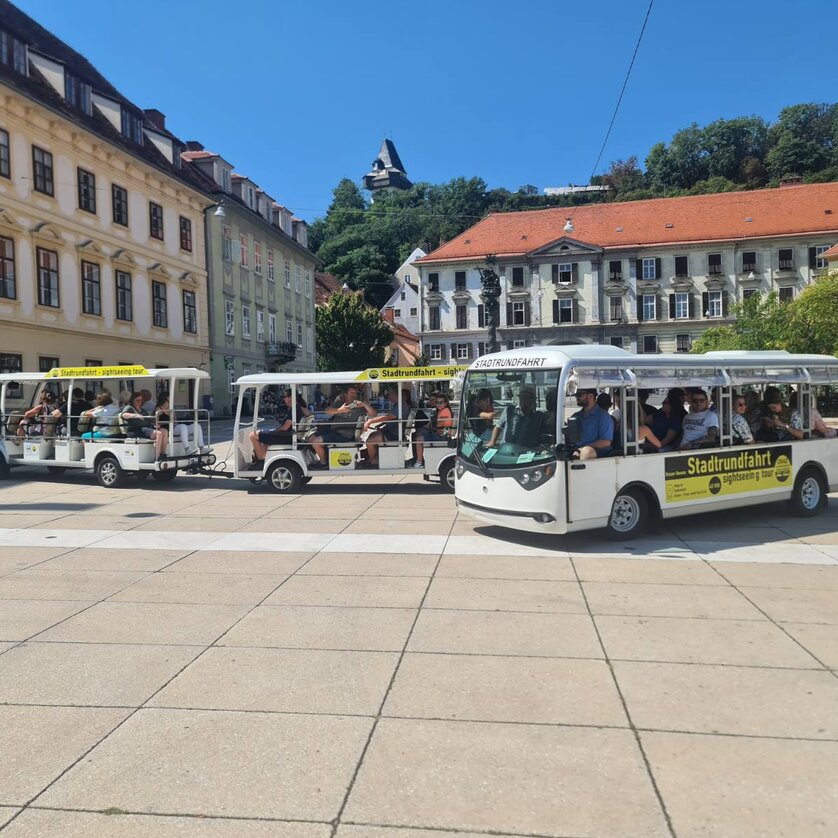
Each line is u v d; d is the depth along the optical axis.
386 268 106.81
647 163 110.38
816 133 103.81
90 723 3.88
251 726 3.83
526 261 70.12
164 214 36.94
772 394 9.84
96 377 14.46
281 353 50.09
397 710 4.00
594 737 3.67
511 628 5.38
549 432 8.04
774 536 8.68
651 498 8.61
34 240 27.70
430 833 2.87
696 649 4.90
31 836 2.88
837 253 52.38
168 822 2.96
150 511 11.06
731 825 2.91
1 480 15.36
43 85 29.31
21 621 5.66
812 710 3.96
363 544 8.47
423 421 13.04
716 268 67.12
